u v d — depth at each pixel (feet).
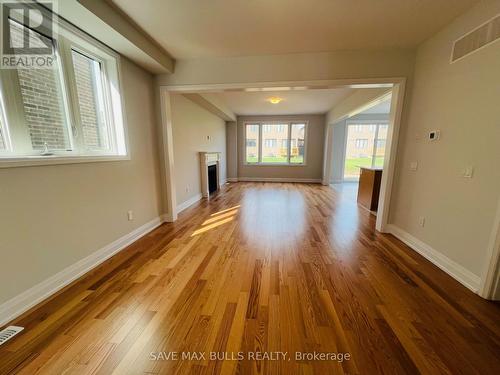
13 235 4.86
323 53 9.36
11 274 4.84
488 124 5.71
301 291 5.90
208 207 14.96
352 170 27.43
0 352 4.04
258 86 9.93
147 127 10.19
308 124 26.04
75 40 6.57
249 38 8.25
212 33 7.88
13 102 5.08
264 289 5.99
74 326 4.66
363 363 3.88
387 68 9.09
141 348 4.16
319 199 17.42
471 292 5.90
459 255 6.54
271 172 27.63
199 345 4.23
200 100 15.53
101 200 7.49
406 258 7.80
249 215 13.06
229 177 27.84
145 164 10.12
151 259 7.68
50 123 6.00
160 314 5.04
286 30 7.69
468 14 6.39
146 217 10.32
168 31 7.76
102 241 7.58
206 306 5.32
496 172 5.46
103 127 8.05
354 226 11.16
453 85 6.92
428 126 8.03
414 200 8.72
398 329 4.63
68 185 6.20
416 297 5.67
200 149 17.66
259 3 6.23
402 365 3.84
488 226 5.63
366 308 5.26
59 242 5.96
